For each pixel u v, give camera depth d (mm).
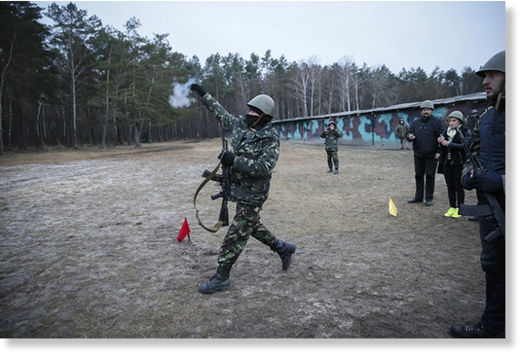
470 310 2516
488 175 2041
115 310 2570
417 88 65812
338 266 3357
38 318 2473
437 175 9625
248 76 66000
